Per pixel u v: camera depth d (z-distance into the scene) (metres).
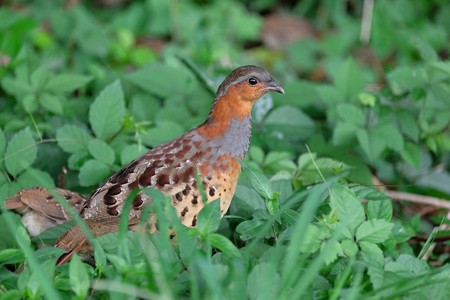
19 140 9.40
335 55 15.75
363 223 7.76
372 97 10.57
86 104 11.71
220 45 15.18
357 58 15.80
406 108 11.30
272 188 8.41
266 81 8.84
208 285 6.71
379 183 11.30
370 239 7.72
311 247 7.41
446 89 11.09
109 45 14.63
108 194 8.25
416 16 16.27
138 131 10.26
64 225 8.49
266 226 7.50
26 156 9.38
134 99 11.70
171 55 13.84
